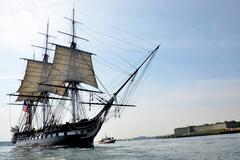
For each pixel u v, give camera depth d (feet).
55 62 237.04
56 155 129.39
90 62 255.29
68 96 276.00
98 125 187.01
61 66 238.68
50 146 215.72
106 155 115.96
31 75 295.48
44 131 232.12
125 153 126.00
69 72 239.50
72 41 251.80
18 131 326.85
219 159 84.58
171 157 98.27
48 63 306.35
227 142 204.64
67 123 202.59
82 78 244.42
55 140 210.18
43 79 298.76
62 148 197.16
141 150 148.97
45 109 289.74
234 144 167.94
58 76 235.61
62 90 275.80
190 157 95.91
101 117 188.24
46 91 285.23
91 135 188.65
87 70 250.98
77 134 193.98
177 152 123.34
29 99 308.60
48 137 220.23
